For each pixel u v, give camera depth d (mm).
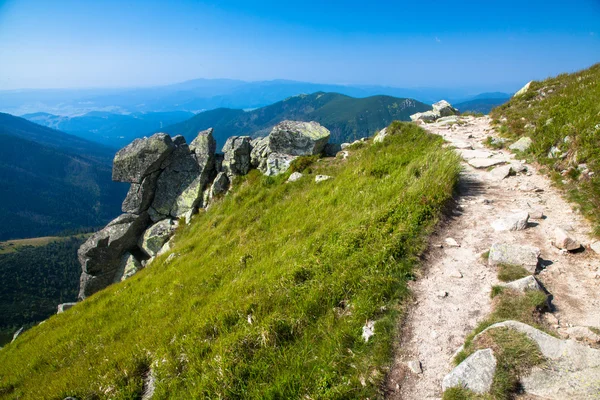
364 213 11750
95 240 25344
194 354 7895
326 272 9031
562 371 5000
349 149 23578
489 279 7801
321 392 5797
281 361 6688
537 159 13906
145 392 8062
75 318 16391
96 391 8539
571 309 6605
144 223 27250
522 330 5672
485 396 4945
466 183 13531
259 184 22547
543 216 10148
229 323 8641
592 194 10117
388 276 8094
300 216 15469
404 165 16094
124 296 16078
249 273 11453
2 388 11961
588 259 7953
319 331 7285
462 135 20891
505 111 23281
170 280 15203
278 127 24312
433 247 9359
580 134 12359
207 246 17734
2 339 120438
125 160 26281
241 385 6367
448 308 7168
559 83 23172
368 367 6078
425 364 6016
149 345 9664
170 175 27062
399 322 6984
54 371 11758
